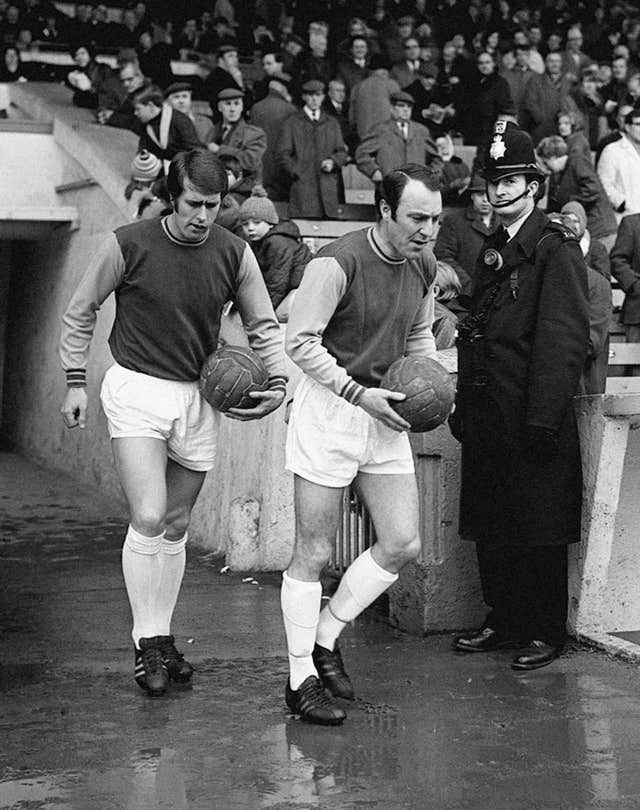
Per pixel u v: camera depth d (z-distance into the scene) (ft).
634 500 24.40
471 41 72.64
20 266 56.44
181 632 25.16
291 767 17.78
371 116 48.55
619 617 24.58
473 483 23.18
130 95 50.55
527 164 22.52
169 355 20.59
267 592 28.78
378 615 26.48
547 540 22.36
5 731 19.22
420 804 16.53
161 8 74.90
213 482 34.27
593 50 74.49
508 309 22.54
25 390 54.65
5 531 37.17
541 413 21.85
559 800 16.69
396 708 20.33
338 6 71.20
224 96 45.39
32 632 25.34
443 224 38.42
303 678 19.90
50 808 16.38
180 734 19.10
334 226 46.96
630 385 38.86
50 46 72.90
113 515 39.93
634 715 20.02
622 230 42.73
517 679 21.90
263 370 20.58
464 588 24.85
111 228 44.83
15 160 50.03
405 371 19.15
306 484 19.65
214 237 20.65
